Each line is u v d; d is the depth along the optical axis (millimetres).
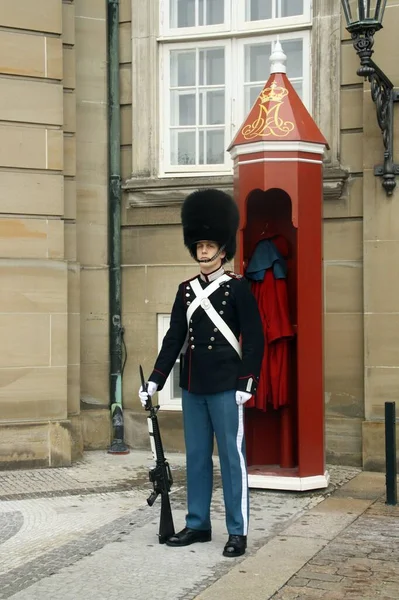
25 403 8117
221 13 9070
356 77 8305
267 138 6918
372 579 5062
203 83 9164
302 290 7055
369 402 8047
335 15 8398
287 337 7129
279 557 5465
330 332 8336
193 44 9148
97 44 9086
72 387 8586
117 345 9094
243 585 4949
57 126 8305
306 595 4801
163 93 9164
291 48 8836
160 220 9031
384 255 8008
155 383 5770
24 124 8195
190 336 5746
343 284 8297
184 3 9148
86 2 9047
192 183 8859
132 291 9141
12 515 6496
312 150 7035
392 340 7973
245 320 5656
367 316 8062
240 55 9023
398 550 5613
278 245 7312
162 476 5754
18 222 8156
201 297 5707
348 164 8320
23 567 5289
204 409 5773
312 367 7109
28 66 8195
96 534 5984
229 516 5586
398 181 7965
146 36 9109
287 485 7059
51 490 7297
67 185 8633
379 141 8055
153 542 5797
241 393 5539
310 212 7059
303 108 7156
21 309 8102
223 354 5660
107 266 9109
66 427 8219
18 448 8070
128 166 9188
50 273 8195
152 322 9070
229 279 5715
